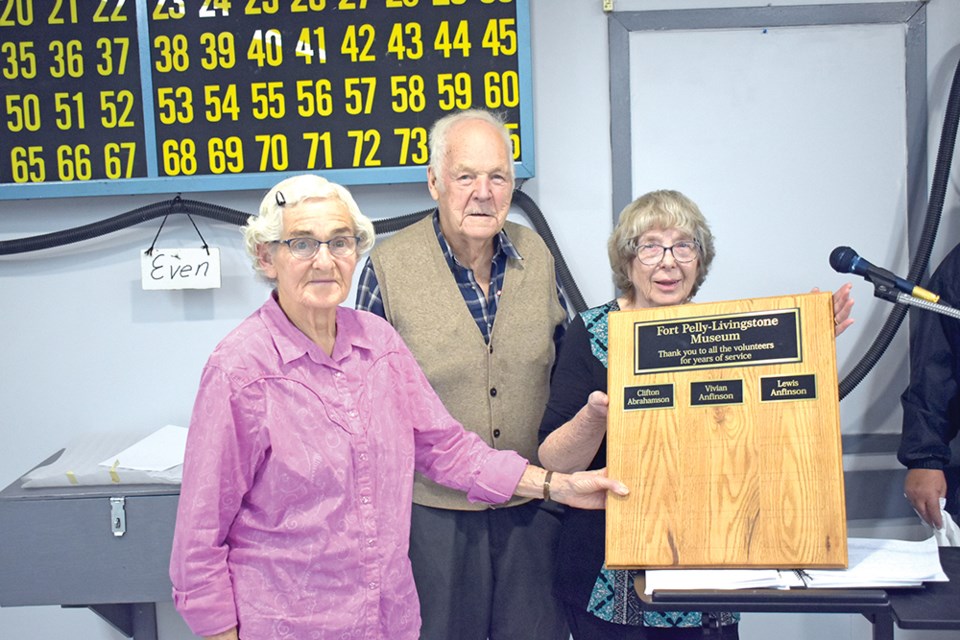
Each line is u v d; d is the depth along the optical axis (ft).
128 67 6.75
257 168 6.81
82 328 7.19
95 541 5.96
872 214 7.09
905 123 7.02
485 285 5.70
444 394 5.50
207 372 4.20
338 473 4.24
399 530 4.48
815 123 7.02
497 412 5.53
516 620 5.58
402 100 6.73
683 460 4.37
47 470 6.25
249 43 6.71
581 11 6.93
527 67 6.67
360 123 6.76
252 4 6.68
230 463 4.17
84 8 6.71
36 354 7.22
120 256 7.13
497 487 4.88
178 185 6.77
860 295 7.16
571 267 7.15
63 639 7.55
